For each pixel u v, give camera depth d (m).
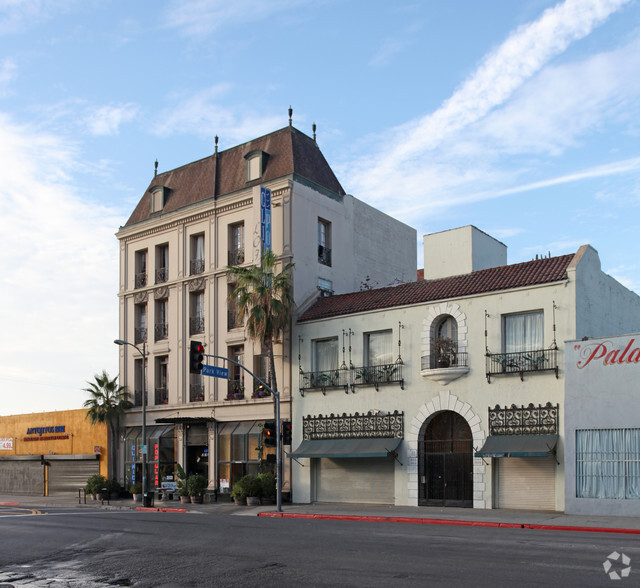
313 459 33.41
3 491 49.78
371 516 25.12
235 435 36.75
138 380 42.84
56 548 17.61
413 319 30.77
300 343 34.53
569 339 26.19
